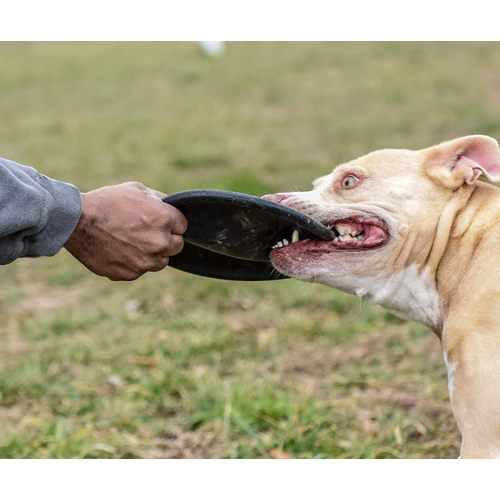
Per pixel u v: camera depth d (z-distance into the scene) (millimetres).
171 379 5258
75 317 6492
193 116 12828
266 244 3664
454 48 15133
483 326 3309
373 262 3652
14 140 12305
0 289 7336
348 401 4902
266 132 11484
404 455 4320
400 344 5695
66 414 5027
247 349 5754
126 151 11133
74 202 3170
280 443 4449
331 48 16734
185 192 3379
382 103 12328
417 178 3670
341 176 3764
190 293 6809
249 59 16656
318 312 6391
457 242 3572
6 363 5785
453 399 3340
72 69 17656
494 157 3643
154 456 4508
